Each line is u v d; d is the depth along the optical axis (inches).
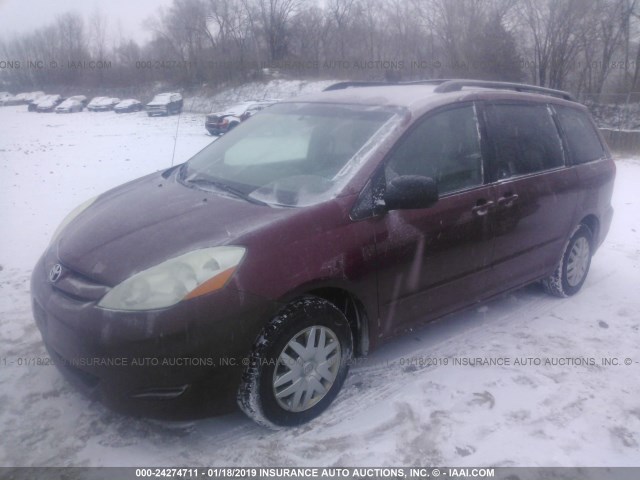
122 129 947.3
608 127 745.6
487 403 124.0
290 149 139.3
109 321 97.0
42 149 599.2
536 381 133.0
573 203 170.1
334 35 1457.9
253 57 1536.7
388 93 147.3
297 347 110.0
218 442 109.6
